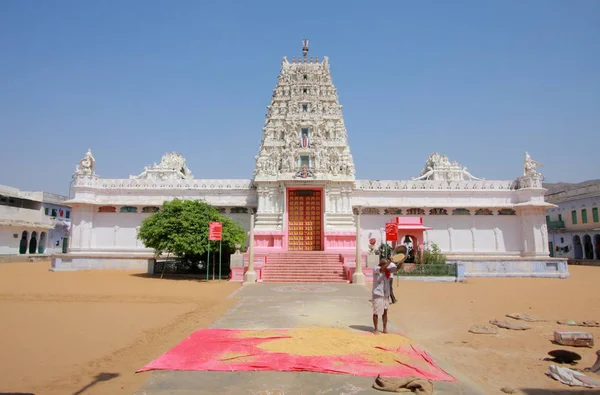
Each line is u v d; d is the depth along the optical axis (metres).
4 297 19.56
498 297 21.41
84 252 39.25
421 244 32.78
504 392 7.54
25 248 55.94
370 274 27.31
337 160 38.00
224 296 20.12
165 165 58.44
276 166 38.09
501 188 41.28
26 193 58.94
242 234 32.00
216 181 41.38
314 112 40.09
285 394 7.05
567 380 8.13
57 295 20.36
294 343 10.09
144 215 40.47
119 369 8.70
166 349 10.27
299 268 29.42
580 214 53.91
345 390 7.23
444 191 40.88
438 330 12.97
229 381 7.67
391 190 40.84
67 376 8.26
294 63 43.19
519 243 40.28
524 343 11.42
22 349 10.37
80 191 40.00
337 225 36.03
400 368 8.41
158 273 32.84
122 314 15.29
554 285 28.22
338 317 14.08
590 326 14.02
